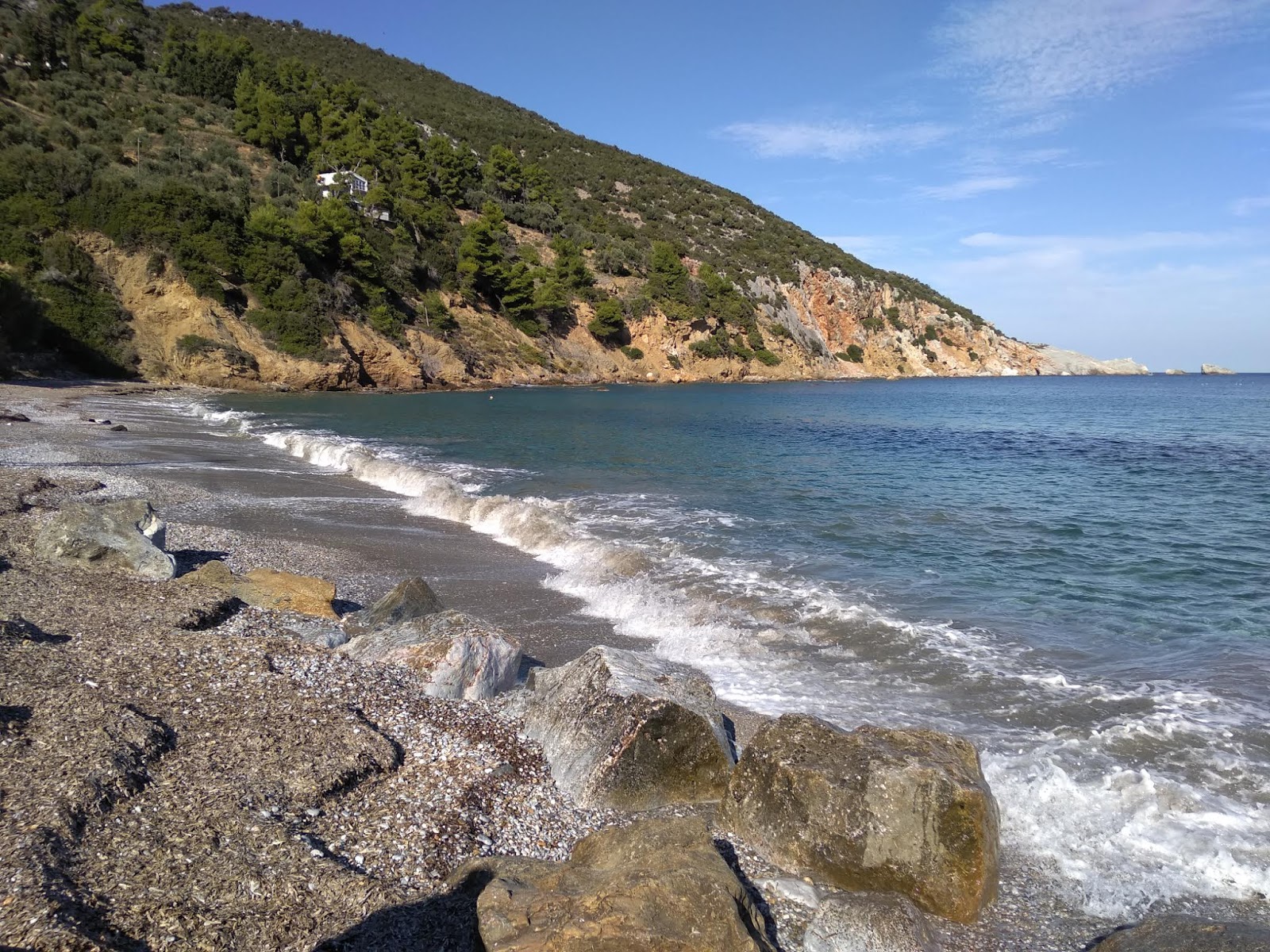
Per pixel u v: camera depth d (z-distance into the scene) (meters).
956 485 21.92
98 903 3.79
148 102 81.06
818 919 4.36
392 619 9.12
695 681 6.81
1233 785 6.06
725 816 5.63
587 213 120.19
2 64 72.88
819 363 113.19
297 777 5.23
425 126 135.38
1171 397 75.19
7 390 38.56
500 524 15.68
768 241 134.12
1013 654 9.05
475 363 72.19
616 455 28.73
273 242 60.16
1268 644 9.33
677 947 3.67
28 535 11.07
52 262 50.25
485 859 4.57
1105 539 15.03
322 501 17.89
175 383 52.12
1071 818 5.67
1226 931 3.93
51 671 6.46
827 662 8.83
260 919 3.87
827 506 18.48
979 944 4.52
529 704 7.02
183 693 6.39
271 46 154.00
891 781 5.07
